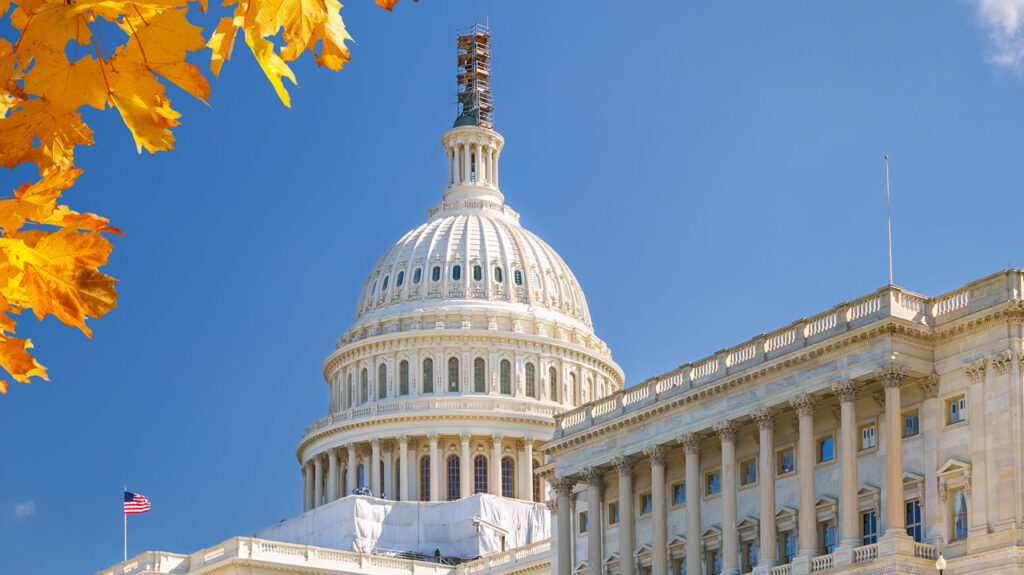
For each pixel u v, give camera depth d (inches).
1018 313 3075.8
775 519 3444.9
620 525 3878.0
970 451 3085.6
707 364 3720.5
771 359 3442.4
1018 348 3063.5
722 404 3597.4
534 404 7362.2
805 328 3427.7
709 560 3676.2
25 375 315.9
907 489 3189.0
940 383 3191.4
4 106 295.6
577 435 4035.4
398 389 7445.9
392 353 7500.0
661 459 3784.5
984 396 3085.6
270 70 310.8
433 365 7445.9
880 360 3166.8
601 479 4045.3
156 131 304.7
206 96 305.6
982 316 3097.9
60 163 301.7
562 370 7568.9
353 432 7332.7
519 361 7490.2
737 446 3666.3
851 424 3238.2
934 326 3213.6
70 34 290.7
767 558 3410.4
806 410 3361.2
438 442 7263.8
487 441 7298.2
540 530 6840.6
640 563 3878.0
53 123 297.7
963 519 3083.2
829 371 3304.6
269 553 5821.9
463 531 6692.9
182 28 296.7
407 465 7199.8
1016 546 2933.1
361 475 7377.0
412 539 6707.7
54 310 310.5
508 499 6820.9
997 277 3134.8
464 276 7691.9
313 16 308.3
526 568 5565.9
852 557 3147.1
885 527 3193.9
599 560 3951.8
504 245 7869.1
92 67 296.0
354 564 5935.0
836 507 3324.3
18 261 304.0
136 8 292.5
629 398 3969.0
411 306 7662.4
